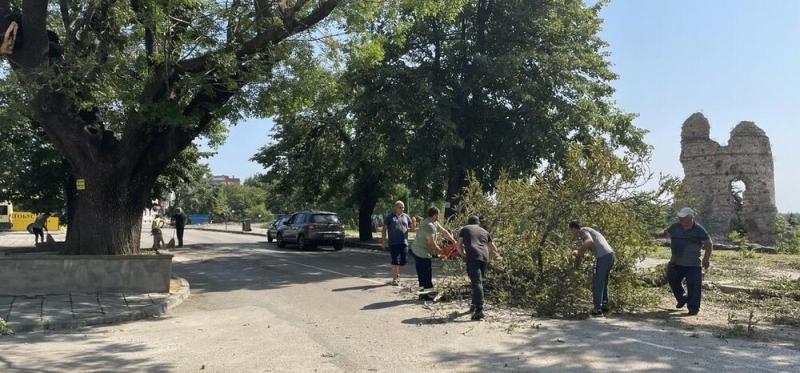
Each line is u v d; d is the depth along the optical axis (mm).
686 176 33188
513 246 11617
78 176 12992
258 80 13047
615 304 10516
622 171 11539
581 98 22484
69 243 13203
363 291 12844
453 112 22562
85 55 12469
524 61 21516
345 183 33812
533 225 11570
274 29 13016
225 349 7664
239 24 13188
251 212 96312
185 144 13617
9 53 11586
